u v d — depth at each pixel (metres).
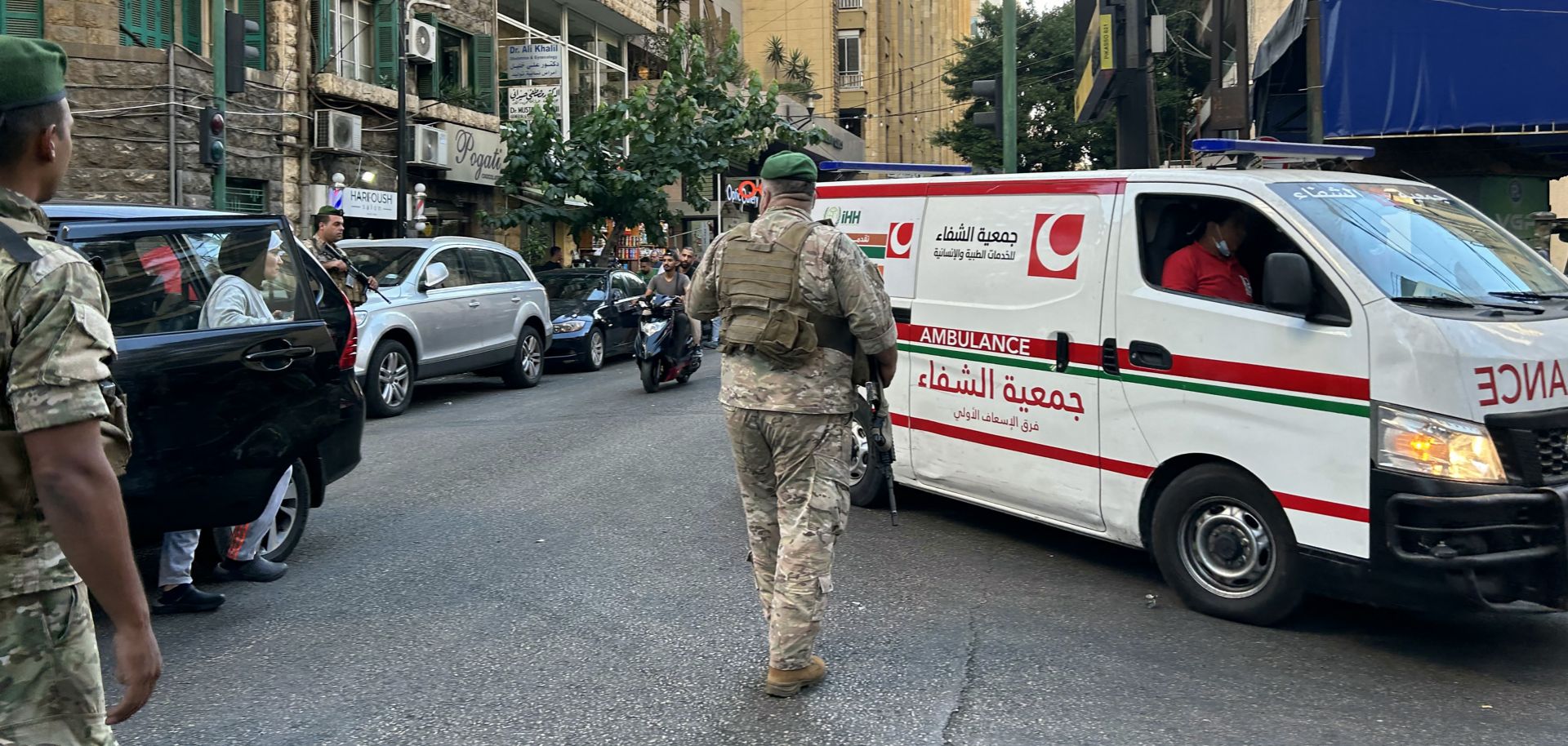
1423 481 4.38
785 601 4.18
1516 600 4.34
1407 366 4.44
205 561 6.15
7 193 2.06
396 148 21.33
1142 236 5.45
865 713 4.05
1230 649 4.74
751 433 4.30
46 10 14.92
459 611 5.23
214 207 12.83
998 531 6.73
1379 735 3.88
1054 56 39.53
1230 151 5.78
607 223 23.67
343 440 6.23
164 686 4.33
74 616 2.10
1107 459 5.57
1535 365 4.44
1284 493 4.82
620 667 4.52
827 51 51.44
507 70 26.33
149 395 4.98
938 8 75.94
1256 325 4.91
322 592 5.54
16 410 1.95
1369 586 4.57
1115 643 4.80
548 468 8.66
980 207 6.30
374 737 3.86
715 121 23.22
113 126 15.34
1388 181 5.54
